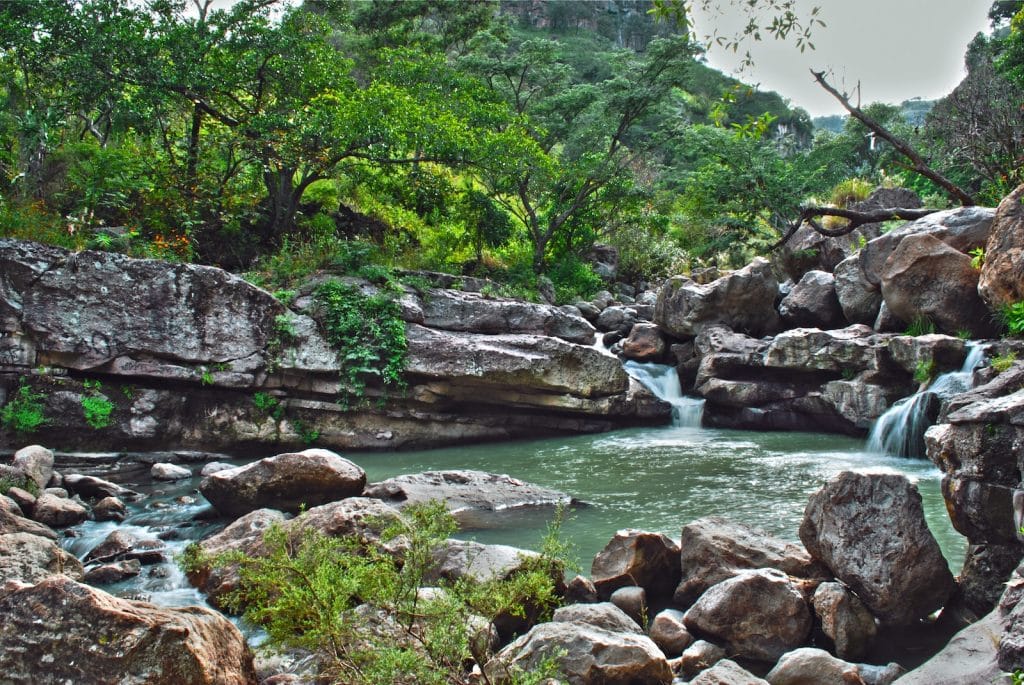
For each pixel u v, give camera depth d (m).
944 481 6.39
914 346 15.38
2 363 14.33
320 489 10.04
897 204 26.06
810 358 17.62
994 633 4.67
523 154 24.06
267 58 20.86
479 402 17.70
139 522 10.35
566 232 29.42
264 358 16.03
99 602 4.07
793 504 10.70
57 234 15.34
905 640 6.00
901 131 37.41
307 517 7.61
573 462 14.72
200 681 4.00
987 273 14.34
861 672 5.34
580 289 27.42
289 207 22.09
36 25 19.45
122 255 15.12
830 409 17.38
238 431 15.86
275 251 21.39
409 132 21.23
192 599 7.35
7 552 7.23
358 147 20.94
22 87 21.09
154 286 15.18
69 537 9.67
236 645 4.53
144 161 20.88
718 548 6.80
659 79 27.89
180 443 15.44
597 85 29.39
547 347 17.94
